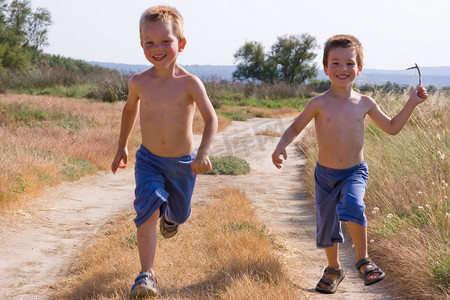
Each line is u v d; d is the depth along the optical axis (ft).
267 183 28.37
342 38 11.15
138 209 9.96
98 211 20.44
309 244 15.80
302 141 46.32
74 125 43.88
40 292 11.48
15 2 142.61
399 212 16.01
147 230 9.91
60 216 19.27
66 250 15.03
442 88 31.71
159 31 9.92
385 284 11.83
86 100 85.46
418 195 16.43
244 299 9.36
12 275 12.71
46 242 15.79
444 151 19.17
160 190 10.07
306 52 211.82
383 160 21.40
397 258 12.45
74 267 13.14
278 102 127.44
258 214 19.81
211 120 10.16
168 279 11.03
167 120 10.32
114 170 11.75
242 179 29.71
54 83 111.86
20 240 15.75
